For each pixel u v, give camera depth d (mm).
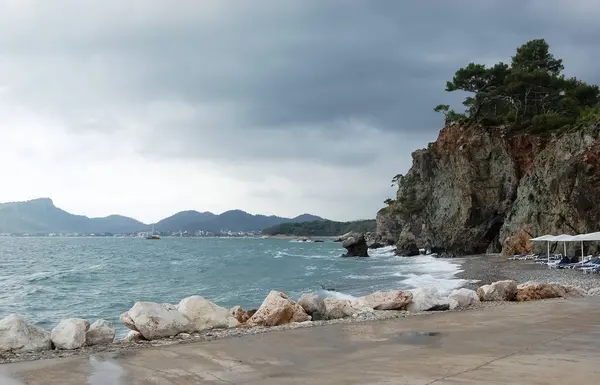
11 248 125125
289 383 6102
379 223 140875
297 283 37562
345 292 28469
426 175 90688
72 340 8852
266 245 172875
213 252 107375
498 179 72500
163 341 9414
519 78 79750
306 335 9602
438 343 8484
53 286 37844
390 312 13297
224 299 28062
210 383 6188
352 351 8023
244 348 8391
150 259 78938
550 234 51031
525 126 73875
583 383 5688
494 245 72062
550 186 50969
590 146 46219
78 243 182875
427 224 86812
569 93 79188
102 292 33594
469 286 27750
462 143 76625
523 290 16484
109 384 6148
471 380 5938
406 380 6039
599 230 42938
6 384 6164
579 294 17359
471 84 86875
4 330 8570
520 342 8359
